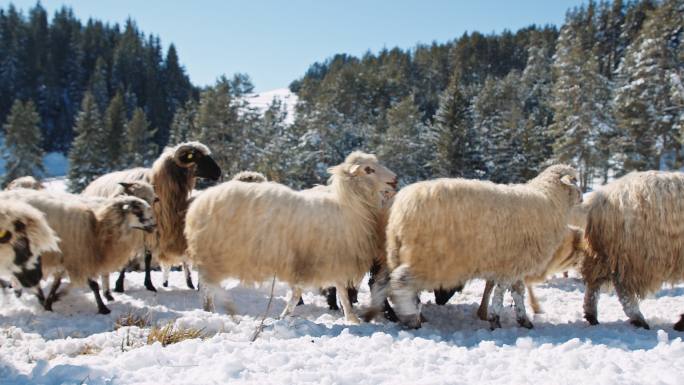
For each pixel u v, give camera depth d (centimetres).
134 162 5900
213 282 705
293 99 12594
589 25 7906
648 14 4050
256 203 678
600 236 686
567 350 498
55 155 7625
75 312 738
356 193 696
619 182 684
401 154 4775
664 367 429
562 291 978
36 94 8238
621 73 4697
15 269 618
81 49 9488
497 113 5891
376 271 754
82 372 397
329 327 623
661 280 654
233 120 5000
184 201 984
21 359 474
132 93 8588
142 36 11794
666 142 3762
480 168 4719
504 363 454
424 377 406
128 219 758
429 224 619
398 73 8856
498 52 10288
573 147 4297
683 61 3847
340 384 387
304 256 671
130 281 1034
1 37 8931
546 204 658
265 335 559
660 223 638
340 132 5366
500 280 650
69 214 729
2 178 5416
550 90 6919
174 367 419
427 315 762
